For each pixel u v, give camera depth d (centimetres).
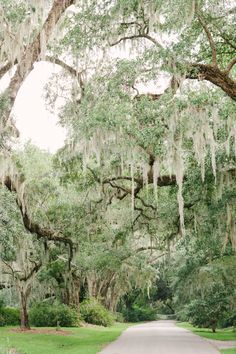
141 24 1478
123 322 6022
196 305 3331
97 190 2088
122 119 1407
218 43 1490
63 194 2320
